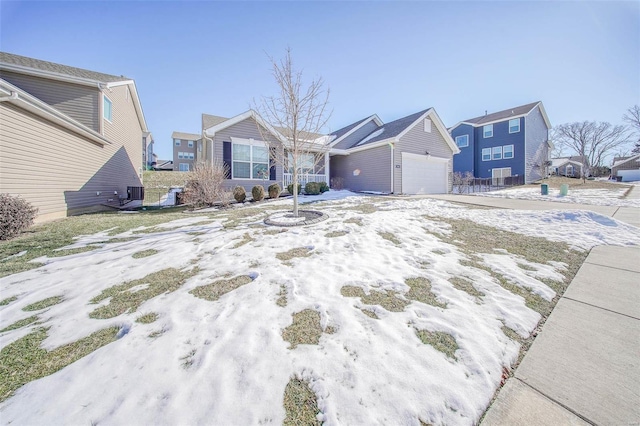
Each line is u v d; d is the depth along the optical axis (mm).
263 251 4082
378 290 2818
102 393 1557
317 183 13289
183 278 3195
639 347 1967
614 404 1490
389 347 1928
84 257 4035
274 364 1764
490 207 8516
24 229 5957
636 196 11727
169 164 45438
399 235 4918
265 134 12633
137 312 2449
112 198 12781
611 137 24656
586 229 5434
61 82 10727
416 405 1475
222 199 9875
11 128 6691
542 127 24844
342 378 1647
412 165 14719
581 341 2043
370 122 18406
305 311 2414
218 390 1562
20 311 2531
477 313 2389
